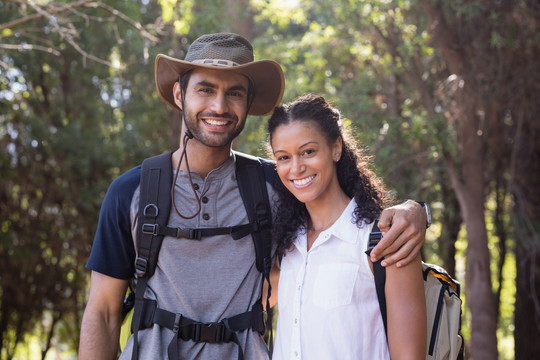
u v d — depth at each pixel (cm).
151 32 1101
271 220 284
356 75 1083
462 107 912
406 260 236
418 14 946
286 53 1028
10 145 1210
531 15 859
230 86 278
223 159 287
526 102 952
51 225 1275
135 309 274
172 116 1288
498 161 1086
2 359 1354
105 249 280
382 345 245
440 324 250
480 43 893
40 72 1237
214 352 271
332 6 985
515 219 1027
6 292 1309
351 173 264
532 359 1031
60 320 1408
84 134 1220
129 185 280
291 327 256
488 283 942
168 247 273
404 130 984
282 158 261
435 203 1185
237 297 277
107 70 1227
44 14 706
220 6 1023
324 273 251
